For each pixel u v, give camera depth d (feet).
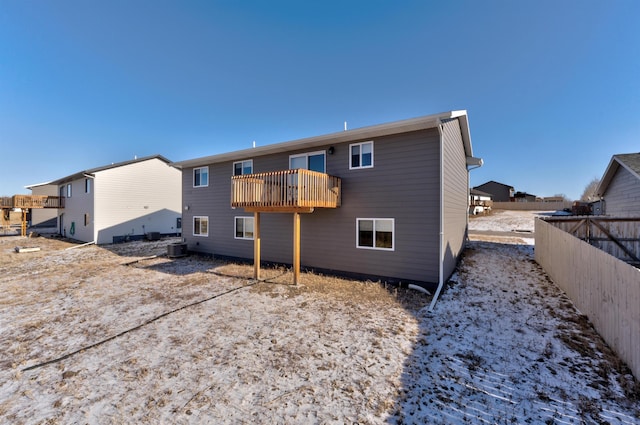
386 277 27.30
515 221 78.69
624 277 12.43
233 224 40.11
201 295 24.52
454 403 10.37
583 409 9.81
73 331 17.47
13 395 11.27
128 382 12.05
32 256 46.42
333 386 11.57
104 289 26.91
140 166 66.64
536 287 23.61
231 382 11.95
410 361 13.44
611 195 41.98
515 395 10.74
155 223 69.31
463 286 24.81
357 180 29.09
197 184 45.06
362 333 16.61
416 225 25.58
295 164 34.01
